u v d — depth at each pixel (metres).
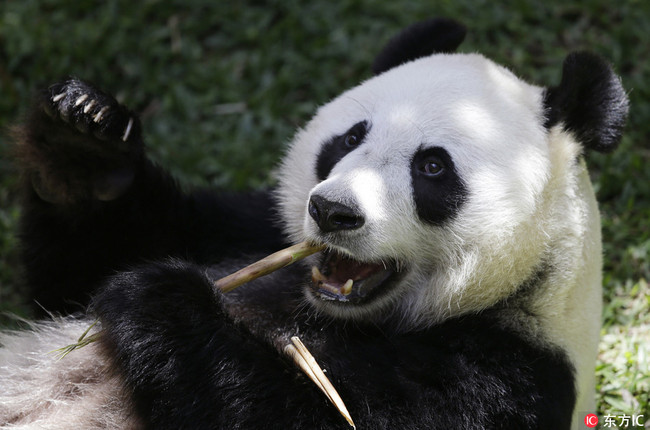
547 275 10.98
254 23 21.30
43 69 20.02
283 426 9.67
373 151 10.79
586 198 11.39
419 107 10.94
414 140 10.77
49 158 11.34
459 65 11.47
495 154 10.69
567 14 21.34
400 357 10.50
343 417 9.73
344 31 20.92
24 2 21.44
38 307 12.57
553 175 10.98
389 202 10.52
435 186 10.73
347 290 10.58
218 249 12.95
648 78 19.78
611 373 13.64
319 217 10.03
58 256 12.16
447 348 10.60
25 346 11.80
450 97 10.96
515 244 10.70
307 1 21.69
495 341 10.60
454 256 10.91
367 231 10.20
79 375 11.26
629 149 18.44
